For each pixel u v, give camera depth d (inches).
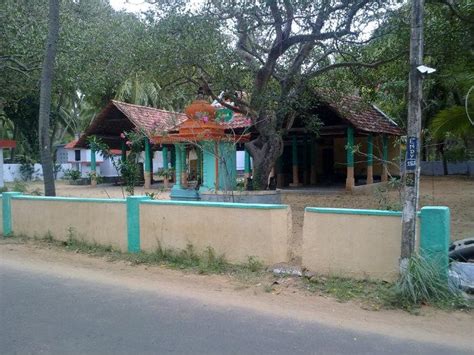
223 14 450.0
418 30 228.4
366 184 835.4
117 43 542.6
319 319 206.1
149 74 510.0
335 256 257.1
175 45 447.2
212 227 296.8
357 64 497.7
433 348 175.6
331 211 258.1
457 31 466.9
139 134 657.6
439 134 463.2
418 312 211.8
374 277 246.4
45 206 392.8
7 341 181.5
